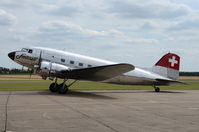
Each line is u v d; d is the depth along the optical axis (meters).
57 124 6.67
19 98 12.94
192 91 21.48
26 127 6.23
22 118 7.40
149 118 7.88
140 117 8.04
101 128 6.32
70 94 16.02
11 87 22.44
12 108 9.40
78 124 6.74
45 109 9.29
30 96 14.13
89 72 15.72
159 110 9.73
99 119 7.53
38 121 7.00
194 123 7.16
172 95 17.12
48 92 17.06
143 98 14.63
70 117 7.76
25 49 17.11
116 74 15.97
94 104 11.23
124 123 7.01
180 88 26.44
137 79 19.36
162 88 26.16
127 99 13.91
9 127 6.19
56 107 9.91
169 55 20.92
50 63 15.66
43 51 17.09
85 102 11.89
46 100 12.26
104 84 31.81
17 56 16.88
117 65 14.18
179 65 21.09
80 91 19.22
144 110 9.65
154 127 6.57
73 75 16.45
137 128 6.41
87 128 6.29
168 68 20.83
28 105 10.31
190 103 12.33
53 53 17.22
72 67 17.38
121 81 18.94
